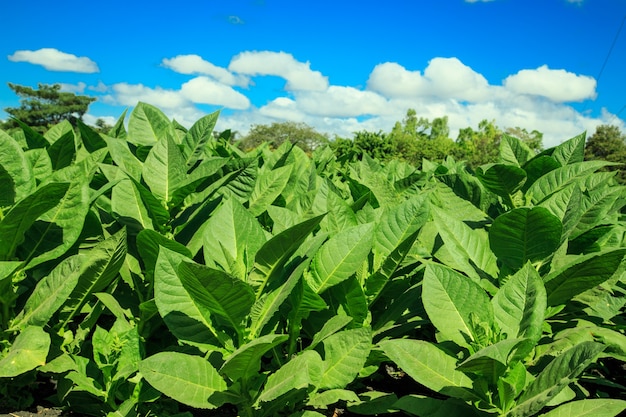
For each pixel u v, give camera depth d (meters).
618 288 3.37
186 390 2.21
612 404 2.24
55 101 89.44
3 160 2.74
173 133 4.16
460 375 2.39
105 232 3.26
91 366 2.68
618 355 2.71
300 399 2.53
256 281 2.44
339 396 2.40
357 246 2.62
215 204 3.24
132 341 2.62
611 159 50.97
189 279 2.04
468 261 2.97
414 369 2.32
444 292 2.50
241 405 2.42
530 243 2.75
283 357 2.93
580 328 2.85
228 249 2.64
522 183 3.40
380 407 2.64
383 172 5.34
